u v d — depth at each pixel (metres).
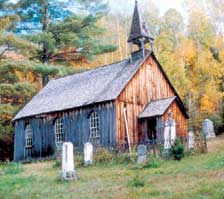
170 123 22.48
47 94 36.47
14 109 38.75
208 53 51.00
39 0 45.75
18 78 41.28
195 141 22.55
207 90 45.75
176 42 58.41
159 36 57.97
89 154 22.77
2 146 41.31
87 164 22.42
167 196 10.70
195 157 20.50
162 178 14.20
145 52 30.98
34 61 41.62
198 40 56.19
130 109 28.52
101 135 28.11
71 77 36.84
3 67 36.81
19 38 36.75
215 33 62.00
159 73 31.78
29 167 25.47
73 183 15.35
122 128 27.58
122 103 28.03
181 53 54.56
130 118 28.36
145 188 12.29
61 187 14.43
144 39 31.28
